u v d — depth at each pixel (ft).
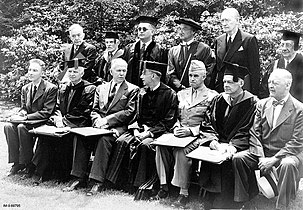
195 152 16.49
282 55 20.36
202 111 18.30
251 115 17.29
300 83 19.71
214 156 16.11
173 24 37.29
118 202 17.30
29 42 37.01
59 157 20.27
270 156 16.80
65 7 42.68
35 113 20.86
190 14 41.32
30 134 20.49
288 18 32.58
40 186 19.39
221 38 20.75
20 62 37.52
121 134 19.29
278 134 16.63
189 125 18.35
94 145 19.51
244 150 16.94
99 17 42.45
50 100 21.15
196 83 18.33
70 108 20.54
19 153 20.51
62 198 17.79
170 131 18.70
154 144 17.13
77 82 20.59
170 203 17.17
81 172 19.10
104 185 19.25
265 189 16.17
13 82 37.78
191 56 20.59
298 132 16.38
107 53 23.34
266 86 20.65
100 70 23.45
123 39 40.50
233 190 16.48
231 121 17.40
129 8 42.68
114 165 18.69
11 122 20.71
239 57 20.13
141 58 21.63
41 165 19.98
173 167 17.83
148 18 21.68
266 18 33.94
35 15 42.65
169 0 39.63
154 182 17.93
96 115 20.10
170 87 20.54
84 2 41.96
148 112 19.16
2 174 20.80
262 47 30.22
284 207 15.80
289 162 15.70
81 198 17.79
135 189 18.84
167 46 32.96
